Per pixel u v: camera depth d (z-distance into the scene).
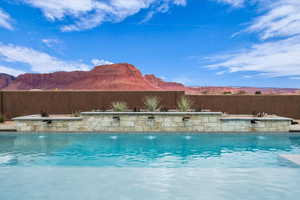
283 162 5.16
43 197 3.41
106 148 6.57
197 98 12.38
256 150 6.34
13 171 4.47
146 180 4.04
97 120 8.59
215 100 12.36
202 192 3.58
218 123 8.48
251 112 12.20
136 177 4.17
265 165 4.99
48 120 8.52
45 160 5.38
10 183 3.88
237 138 7.81
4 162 5.19
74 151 6.23
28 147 6.62
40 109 12.03
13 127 8.84
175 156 5.78
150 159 5.50
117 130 8.59
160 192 3.58
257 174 4.31
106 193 3.54
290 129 8.32
